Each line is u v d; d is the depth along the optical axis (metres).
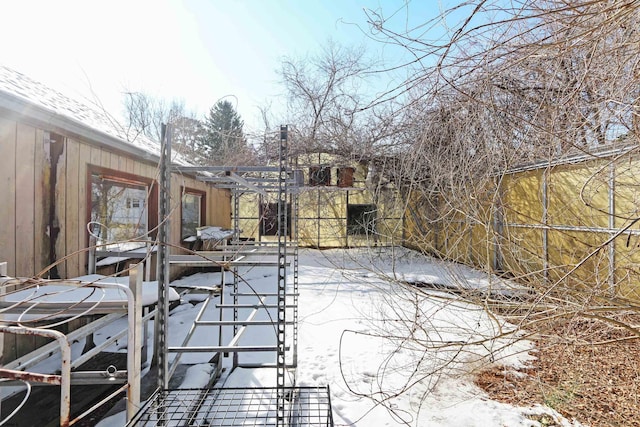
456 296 2.71
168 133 2.22
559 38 1.81
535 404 2.48
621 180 3.74
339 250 11.95
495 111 2.30
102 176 4.29
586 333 2.33
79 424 2.33
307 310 4.98
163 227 2.16
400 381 2.85
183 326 4.34
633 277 2.43
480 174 2.90
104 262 4.32
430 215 4.64
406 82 2.21
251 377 2.97
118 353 3.46
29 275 3.16
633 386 2.53
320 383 2.86
